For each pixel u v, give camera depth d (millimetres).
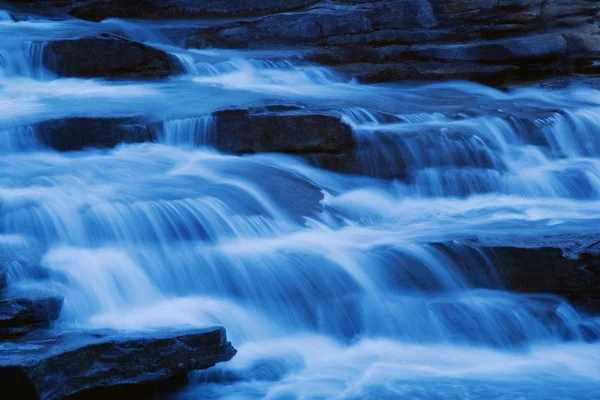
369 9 26281
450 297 13219
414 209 17234
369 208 16672
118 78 22516
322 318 12844
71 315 11672
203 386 11242
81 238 13219
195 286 12898
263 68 24125
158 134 17906
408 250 13523
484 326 12719
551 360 12266
